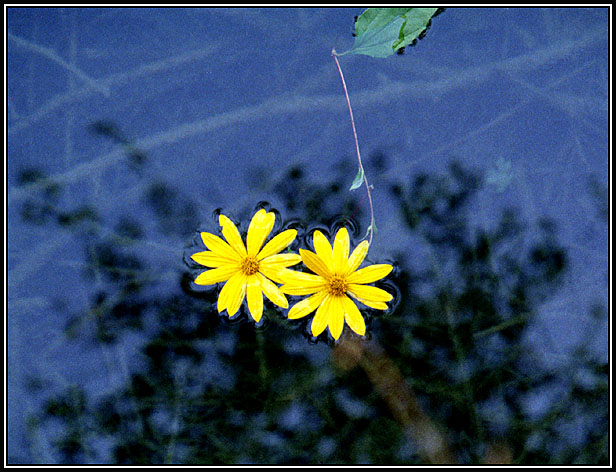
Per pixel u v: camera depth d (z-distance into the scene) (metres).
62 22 1.37
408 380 1.33
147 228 1.35
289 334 1.33
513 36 1.37
